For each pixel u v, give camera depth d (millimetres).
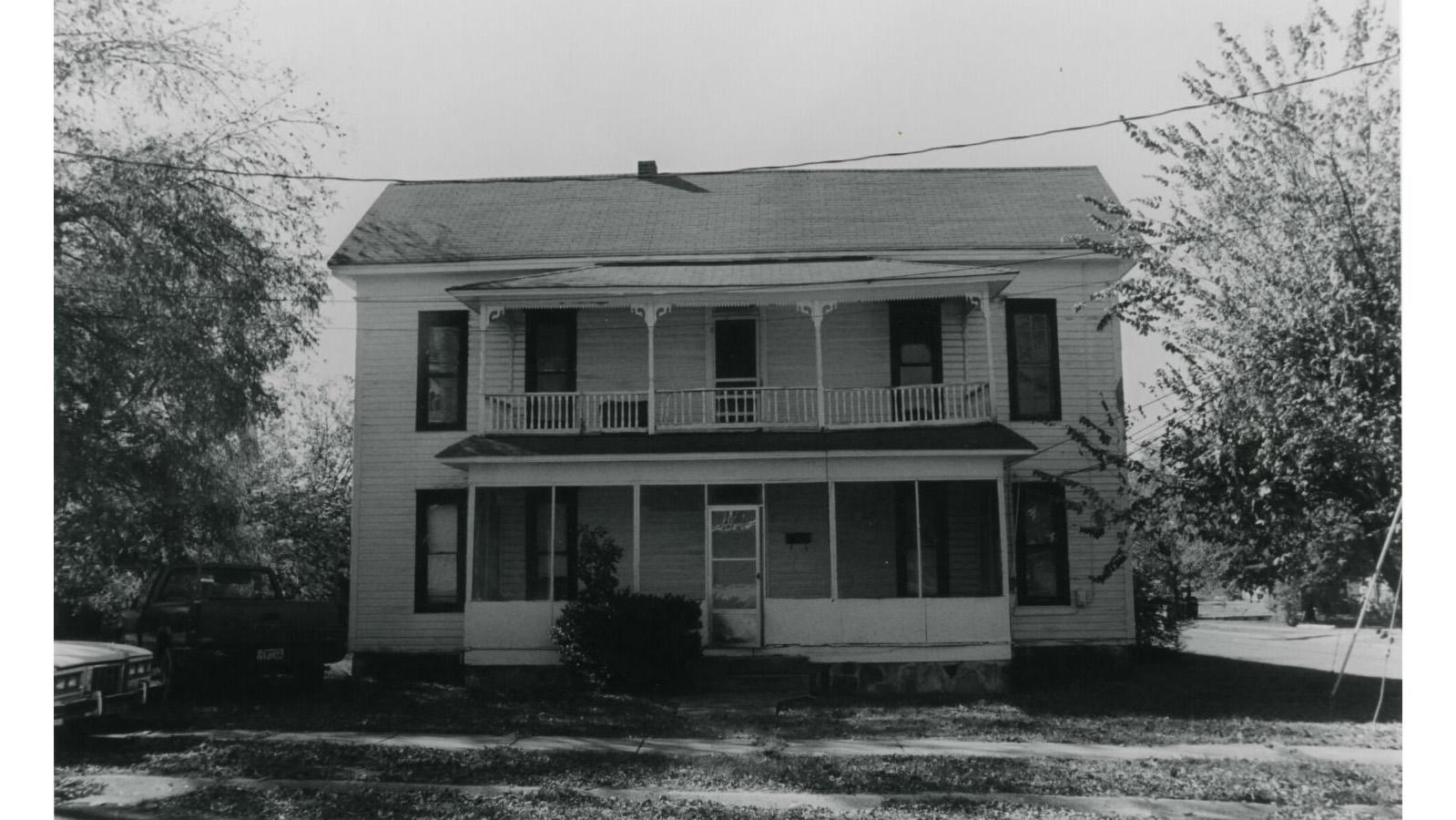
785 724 13484
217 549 19359
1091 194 21328
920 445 16734
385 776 10438
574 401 19469
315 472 30094
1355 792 10016
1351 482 13391
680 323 19797
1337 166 13367
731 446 17078
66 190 15562
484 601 16984
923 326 19547
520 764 10977
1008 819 9164
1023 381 19328
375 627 19062
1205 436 14312
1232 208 14125
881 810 9391
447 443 19484
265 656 14789
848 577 18938
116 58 16391
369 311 19906
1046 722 13727
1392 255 12883
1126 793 10008
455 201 22438
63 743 11852
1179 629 25594
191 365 16328
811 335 19672
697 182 23422
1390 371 12812
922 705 15086
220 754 11258
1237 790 10062
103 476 16719
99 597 20172
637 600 16250
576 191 23016
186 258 16688
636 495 17203
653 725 13375
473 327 19797
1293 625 35750
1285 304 13516
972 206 21375
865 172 23500
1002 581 16641
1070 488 18859
